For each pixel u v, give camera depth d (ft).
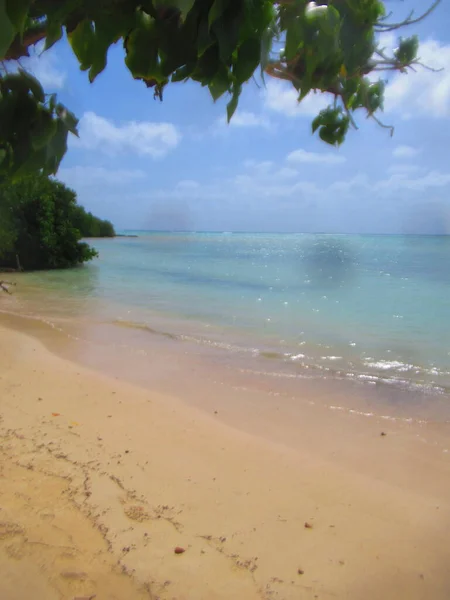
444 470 16.60
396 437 19.38
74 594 10.25
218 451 17.33
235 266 107.24
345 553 11.93
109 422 19.58
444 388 25.44
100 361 30.07
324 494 14.67
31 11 2.79
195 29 3.11
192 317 45.96
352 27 3.60
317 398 23.93
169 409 21.40
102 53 3.06
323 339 36.91
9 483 14.40
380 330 40.06
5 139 3.45
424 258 135.13
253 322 43.55
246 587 10.70
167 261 123.13
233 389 25.04
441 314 46.75
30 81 3.37
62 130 3.50
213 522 12.99
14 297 59.26
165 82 3.38
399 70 4.18
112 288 68.69
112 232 319.47
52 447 16.99
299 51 3.61
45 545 11.68
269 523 13.05
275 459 16.93
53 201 97.60
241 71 3.13
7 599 10.05
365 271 93.66
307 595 10.55
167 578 10.84
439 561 11.69
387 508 13.99
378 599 10.50
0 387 23.50
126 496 14.03
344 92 4.65
